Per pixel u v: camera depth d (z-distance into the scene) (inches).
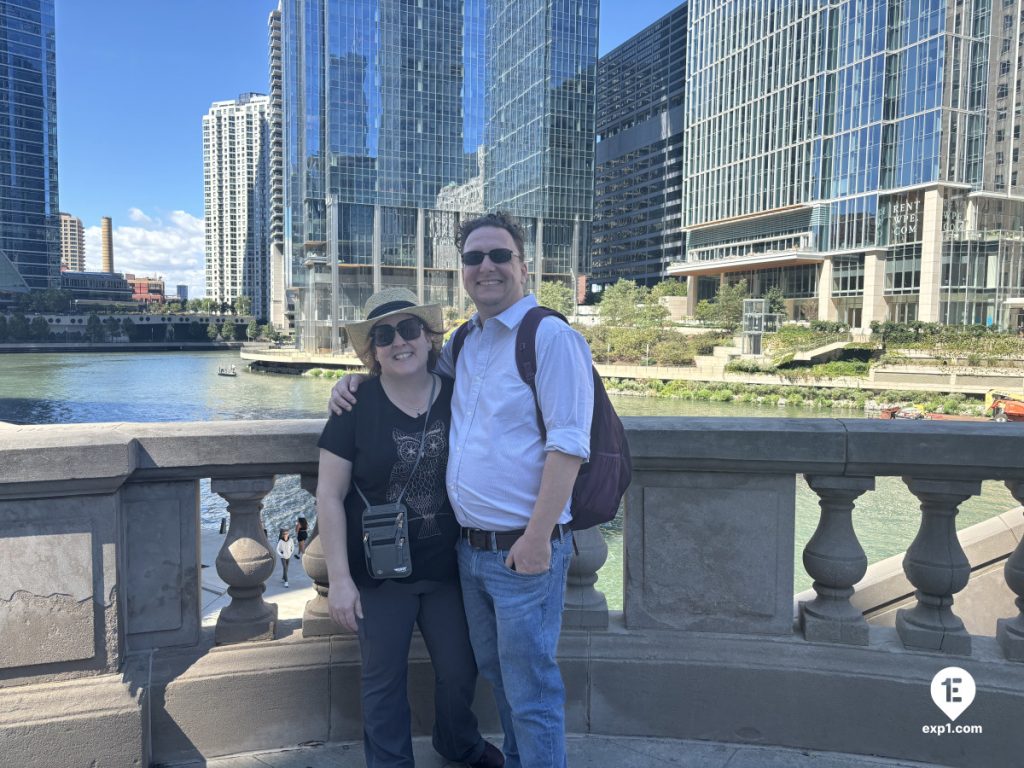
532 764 80.3
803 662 99.5
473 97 4995.1
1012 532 142.4
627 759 97.7
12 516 88.5
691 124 4584.2
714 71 4352.9
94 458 87.8
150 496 97.7
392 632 85.8
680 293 4411.9
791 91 3752.5
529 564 73.6
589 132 5068.9
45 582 90.1
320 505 82.7
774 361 2773.1
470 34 4958.2
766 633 103.5
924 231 3110.2
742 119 4121.6
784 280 3833.7
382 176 4709.6
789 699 99.7
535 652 78.8
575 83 5000.0
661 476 104.0
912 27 3154.5
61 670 92.0
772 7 3873.0
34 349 7219.5
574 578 107.1
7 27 7568.9
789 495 101.7
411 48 4758.9
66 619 91.1
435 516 83.9
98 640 92.7
